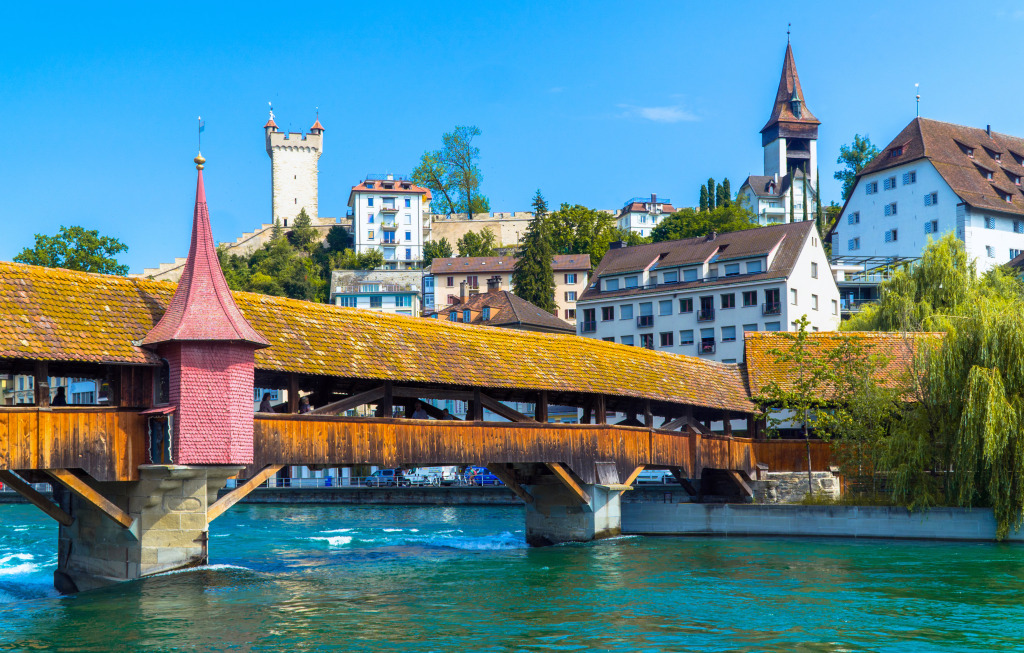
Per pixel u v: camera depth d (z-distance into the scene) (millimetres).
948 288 46094
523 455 26891
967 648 15258
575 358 29297
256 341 19750
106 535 19984
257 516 47594
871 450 32469
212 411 19141
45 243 61938
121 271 63875
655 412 34406
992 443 27953
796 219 116812
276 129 130000
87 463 18234
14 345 17125
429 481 59375
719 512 31969
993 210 74250
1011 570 23094
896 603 18812
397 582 21562
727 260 66562
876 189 80125
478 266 98938
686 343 67188
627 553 26828
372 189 117938
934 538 29344
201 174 20812
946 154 77312
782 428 36812
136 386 19156
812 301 66000
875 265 76312
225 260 115875
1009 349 28719
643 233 124875
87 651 14797
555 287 95125
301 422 21438
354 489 56281
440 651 14906
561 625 16781
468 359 25531
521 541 32344
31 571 25297
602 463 29359
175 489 19172
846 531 30406
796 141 121812
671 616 17578
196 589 19203
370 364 22641
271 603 18531
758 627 16656
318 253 119000
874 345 35531
